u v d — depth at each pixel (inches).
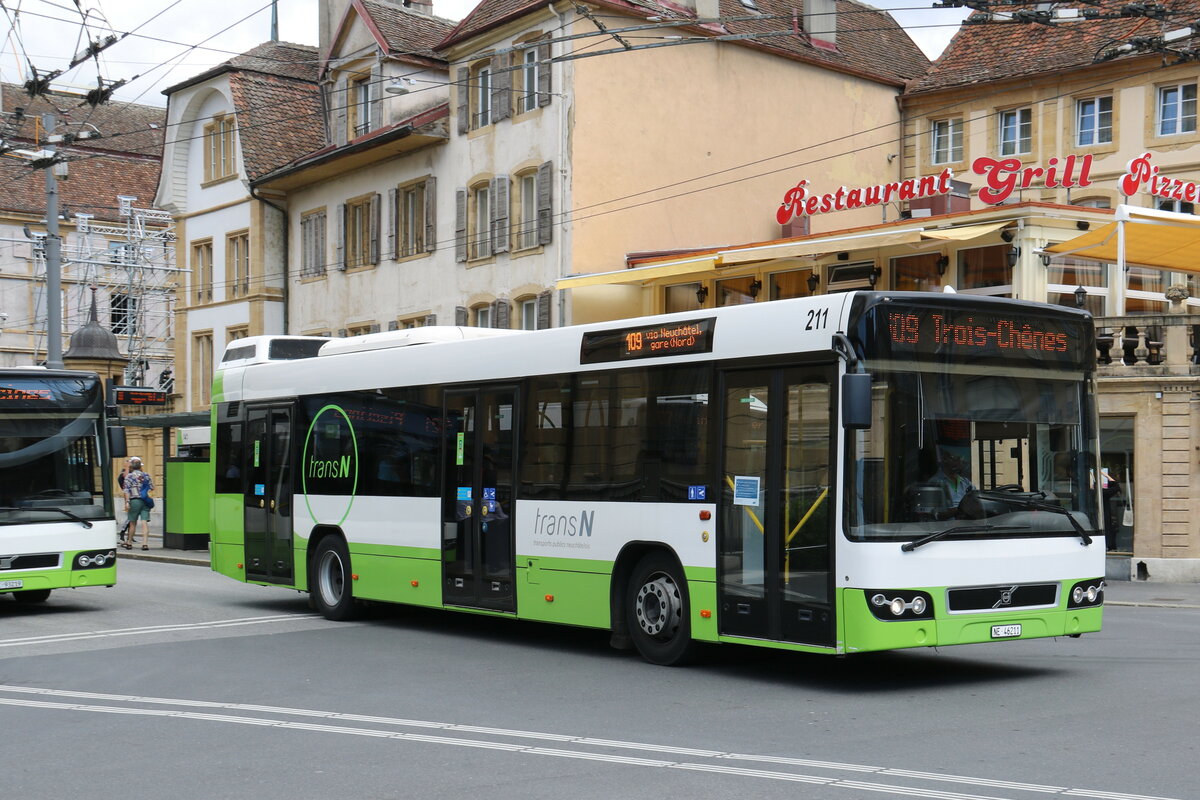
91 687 482.3
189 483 1262.3
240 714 420.5
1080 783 307.6
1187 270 1050.1
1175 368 932.6
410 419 636.7
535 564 559.8
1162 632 617.0
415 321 1476.4
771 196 1411.2
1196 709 405.4
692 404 494.6
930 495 440.1
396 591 640.4
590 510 534.3
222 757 356.2
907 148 1508.4
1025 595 454.0
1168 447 930.7
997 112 1408.7
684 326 501.0
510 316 1336.1
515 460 572.7
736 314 482.0
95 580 716.7
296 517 713.6
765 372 467.2
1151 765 326.6
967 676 481.7
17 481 701.3
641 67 1309.1
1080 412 475.5
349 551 673.0
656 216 1318.9
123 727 402.3
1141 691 441.4
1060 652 545.6
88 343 1831.9
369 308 1546.5
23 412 709.3
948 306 451.2
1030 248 1006.4
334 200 1605.6
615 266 1288.1
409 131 1402.6
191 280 1824.6
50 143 1137.4
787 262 1178.0
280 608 751.1
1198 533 922.7
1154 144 1266.0
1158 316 938.1
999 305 461.1
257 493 748.6
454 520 604.4
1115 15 674.8
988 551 446.6
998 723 386.6
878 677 481.1
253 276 1689.2
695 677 484.4
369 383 666.2
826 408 444.1
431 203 1443.2
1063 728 377.4
